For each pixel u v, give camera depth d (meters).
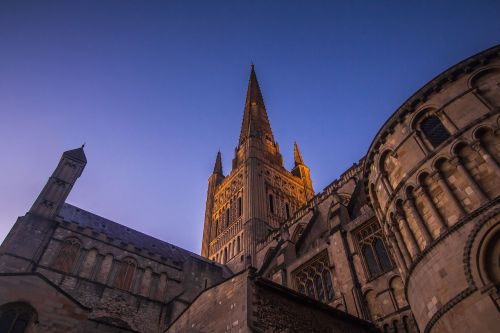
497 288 17.20
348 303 34.34
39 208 51.75
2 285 25.62
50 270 47.28
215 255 90.75
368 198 31.27
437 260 20.47
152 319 50.34
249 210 84.44
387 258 34.66
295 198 100.25
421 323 21.28
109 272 52.00
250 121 121.44
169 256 66.31
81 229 53.31
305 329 23.12
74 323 26.22
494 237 18.25
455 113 23.30
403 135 25.91
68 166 58.41
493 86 22.66
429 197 22.70
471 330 17.53
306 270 43.78
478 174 20.69
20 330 24.81
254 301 22.09
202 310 25.56
